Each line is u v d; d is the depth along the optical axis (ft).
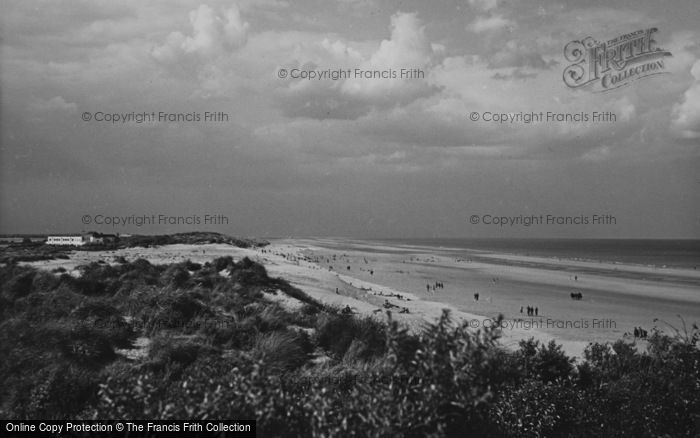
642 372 25.66
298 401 17.30
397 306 115.65
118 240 197.77
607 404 23.56
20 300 40.81
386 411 14.05
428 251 647.97
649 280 267.80
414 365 15.12
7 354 26.76
